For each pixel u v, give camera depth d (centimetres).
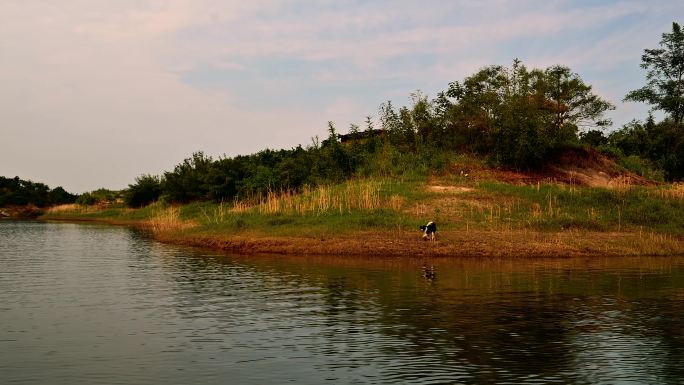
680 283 1822
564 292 1664
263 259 2473
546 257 2502
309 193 3691
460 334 1205
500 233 2761
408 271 2086
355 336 1191
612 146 5253
